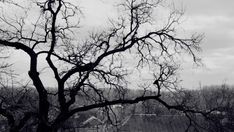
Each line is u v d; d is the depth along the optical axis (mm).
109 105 16234
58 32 16484
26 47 15477
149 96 15633
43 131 14562
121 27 16625
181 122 57281
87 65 15945
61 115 15320
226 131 16281
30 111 14148
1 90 14070
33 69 15312
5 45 15234
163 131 58156
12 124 13922
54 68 15797
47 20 16250
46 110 15156
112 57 16859
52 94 15727
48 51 15828
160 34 16422
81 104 18562
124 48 16156
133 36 16203
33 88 15500
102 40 17031
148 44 16766
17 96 14359
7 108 13508
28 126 14125
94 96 17562
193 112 15922
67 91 16234
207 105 23844
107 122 19078
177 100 16438
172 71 16094
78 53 17047
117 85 17016
